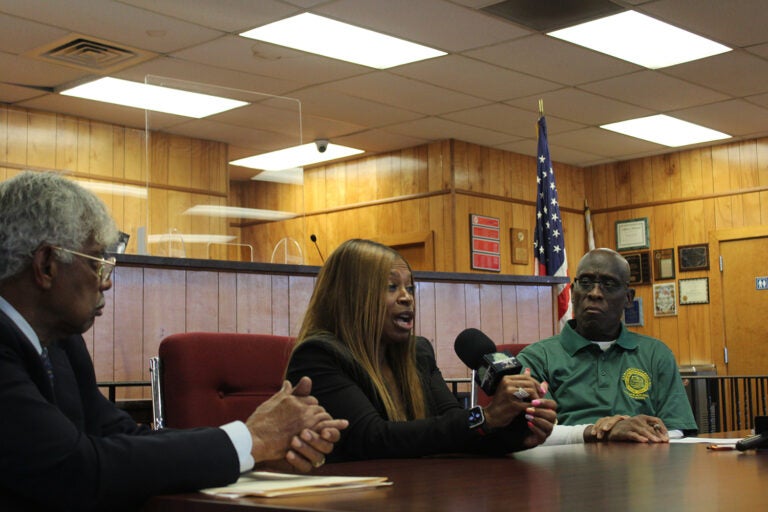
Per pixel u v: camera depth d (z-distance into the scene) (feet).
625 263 9.91
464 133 29.50
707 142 31.27
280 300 14.53
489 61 22.59
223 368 7.99
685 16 20.02
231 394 8.06
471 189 30.60
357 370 6.76
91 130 26.96
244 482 4.34
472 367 6.49
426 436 6.22
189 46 21.13
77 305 4.42
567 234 33.99
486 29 20.45
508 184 31.96
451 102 26.04
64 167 26.35
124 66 22.40
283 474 4.71
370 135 29.68
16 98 24.94
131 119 26.96
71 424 3.95
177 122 27.07
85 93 24.52
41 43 20.77
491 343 6.43
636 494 3.71
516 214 32.09
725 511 3.18
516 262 31.78
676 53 22.36
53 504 3.82
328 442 4.57
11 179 4.42
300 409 4.54
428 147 30.78
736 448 6.18
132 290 12.87
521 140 30.55
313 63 22.52
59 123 26.35
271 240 21.99
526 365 9.87
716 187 31.65
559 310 18.93
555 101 26.07
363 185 32.53
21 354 4.11
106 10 18.90
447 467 5.17
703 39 21.47
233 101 25.02
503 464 5.33
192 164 28.71
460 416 6.21
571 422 9.48
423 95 25.30
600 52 22.11
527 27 20.40
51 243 4.32
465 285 17.33
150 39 20.63
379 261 7.11
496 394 6.22
